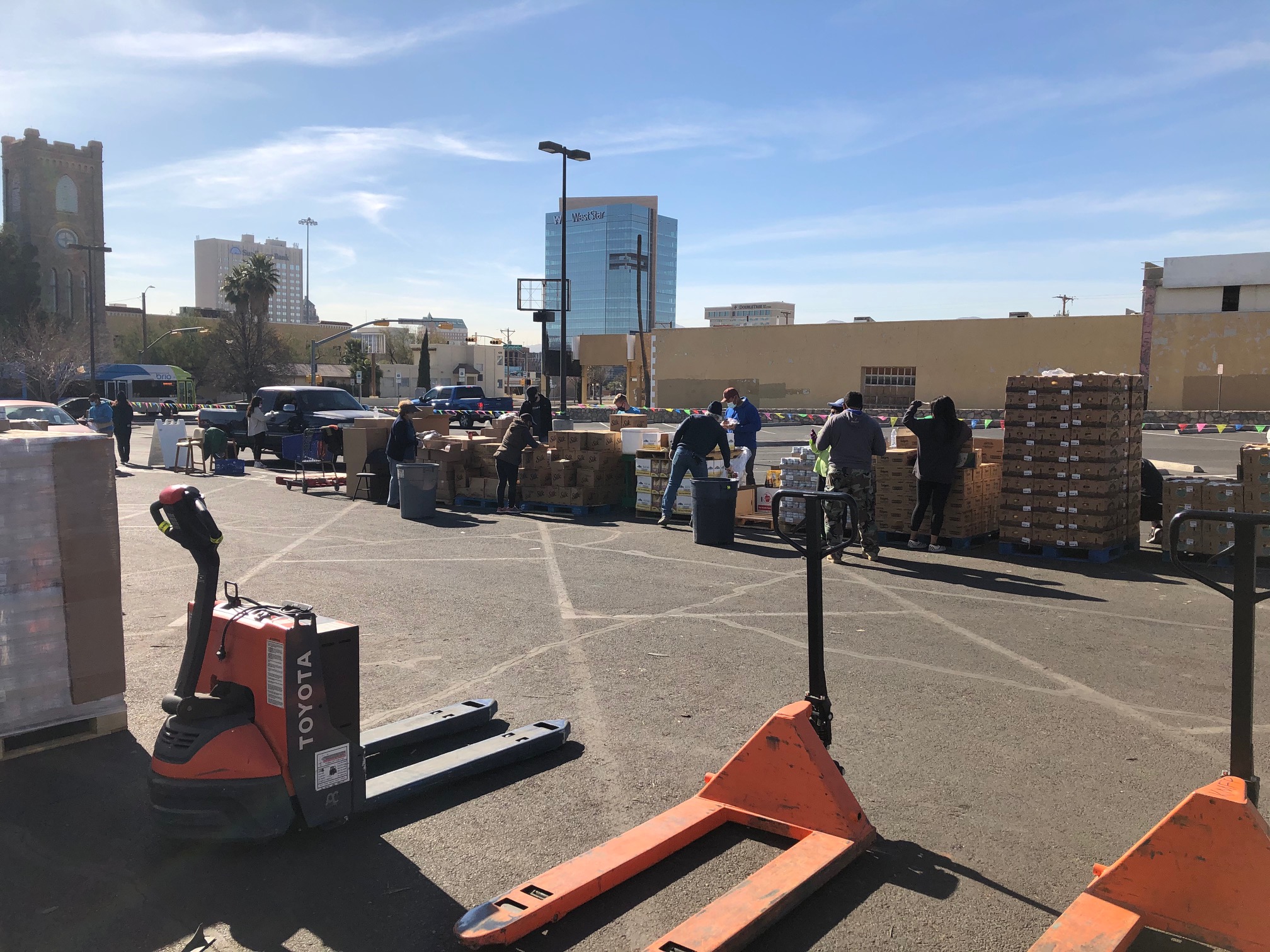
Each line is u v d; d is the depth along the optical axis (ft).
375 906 10.66
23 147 257.34
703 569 30.58
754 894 10.35
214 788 11.32
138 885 11.10
